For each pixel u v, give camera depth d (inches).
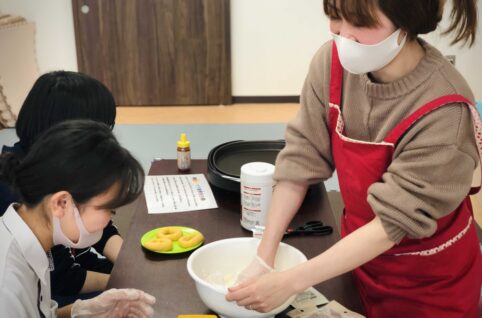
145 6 191.0
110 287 42.4
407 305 43.3
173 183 62.0
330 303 41.3
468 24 34.6
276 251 43.8
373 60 35.5
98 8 190.7
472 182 38.3
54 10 191.6
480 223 106.5
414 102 37.2
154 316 39.0
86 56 195.9
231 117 182.4
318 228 51.0
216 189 60.5
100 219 36.9
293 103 203.8
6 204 48.1
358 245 36.9
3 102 170.1
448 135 34.7
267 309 37.5
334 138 43.9
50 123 46.7
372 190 37.3
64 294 55.6
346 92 41.9
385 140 38.6
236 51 198.1
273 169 50.1
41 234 37.5
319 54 45.2
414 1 32.2
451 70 36.9
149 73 198.4
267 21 194.2
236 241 44.3
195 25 193.2
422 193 35.1
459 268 42.4
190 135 159.0
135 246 48.3
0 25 168.6
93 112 48.3
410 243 40.8
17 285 34.4
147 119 180.2
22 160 36.3
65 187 34.4
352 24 33.7
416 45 37.4
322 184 61.1
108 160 34.8
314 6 192.4
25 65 179.2
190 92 201.0
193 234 49.2
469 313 44.1
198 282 38.3
